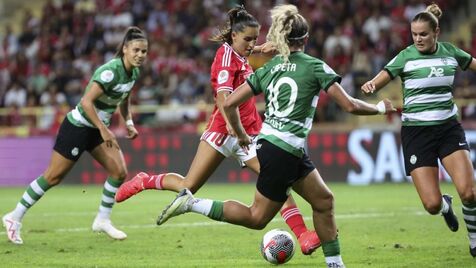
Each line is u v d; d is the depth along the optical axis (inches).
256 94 909.8
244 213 905.5
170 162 2711.6
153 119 2989.7
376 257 1098.7
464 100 2839.6
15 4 4274.1
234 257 1112.2
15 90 3341.5
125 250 1184.2
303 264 1044.5
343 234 1355.8
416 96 1060.5
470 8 3474.4
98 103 1274.6
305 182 900.6
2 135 3038.9
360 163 2652.6
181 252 1161.4
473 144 2571.4
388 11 3358.8
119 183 1307.8
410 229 1418.6
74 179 2775.6
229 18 1088.2
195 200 909.8
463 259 1071.6
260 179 896.9
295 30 879.7
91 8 3944.4
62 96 3218.5
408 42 3211.1
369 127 2896.2
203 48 3400.6
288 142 876.6
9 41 3732.8
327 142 2677.2
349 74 3095.5
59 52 3540.8
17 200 2167.8
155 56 3376.0
